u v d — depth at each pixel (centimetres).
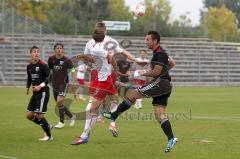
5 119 4147
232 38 15738
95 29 2716
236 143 2891
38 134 3241
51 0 15038
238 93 8406
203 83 11775
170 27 14188
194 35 14438
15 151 2581
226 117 4462
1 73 9806
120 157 2431
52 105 5600
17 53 10119
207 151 2606
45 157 2414
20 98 6506
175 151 2606
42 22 13762
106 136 3156
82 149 2655
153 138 3080
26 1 14562
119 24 13212
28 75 2975
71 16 13975
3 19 10494
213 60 12112
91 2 15200
